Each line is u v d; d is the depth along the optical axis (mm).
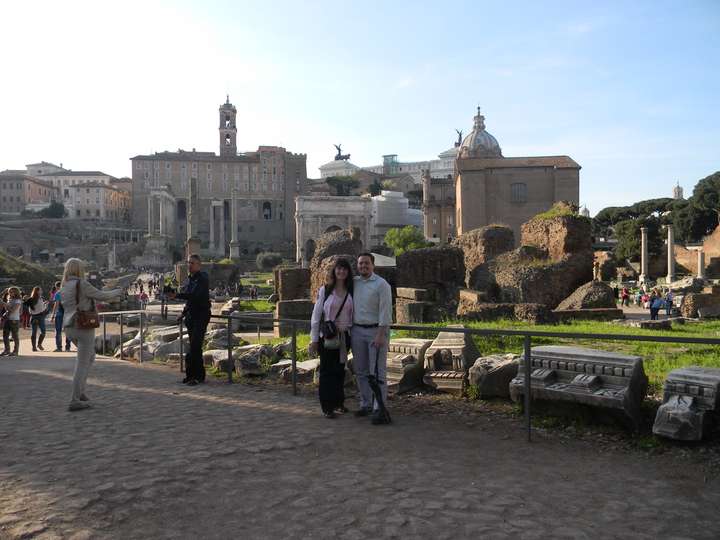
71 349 19891
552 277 22250
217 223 179625
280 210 182250
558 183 96312
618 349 12086
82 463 6008
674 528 4480
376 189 187500
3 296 18906
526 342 6723
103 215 186375
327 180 198500
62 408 8602
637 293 41062
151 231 149375
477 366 8609
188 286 10508
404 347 9617
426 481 5449
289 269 24906
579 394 6887
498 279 23453
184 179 177625
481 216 97500
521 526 4504
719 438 6270
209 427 7395
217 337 16234
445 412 8008
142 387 10242
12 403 9000
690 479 5461
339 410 8102
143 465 5934
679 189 143750
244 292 59281
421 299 19625
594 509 4816
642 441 6473
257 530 4488
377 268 23141
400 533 4406
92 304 8633
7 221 160000
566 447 6461
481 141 125500
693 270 71750
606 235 118750
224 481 5484
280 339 15703
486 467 5836
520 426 7266
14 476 5629
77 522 4617
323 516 4715
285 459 6109
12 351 18250
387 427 7332
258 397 9242
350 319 7887
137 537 4375
